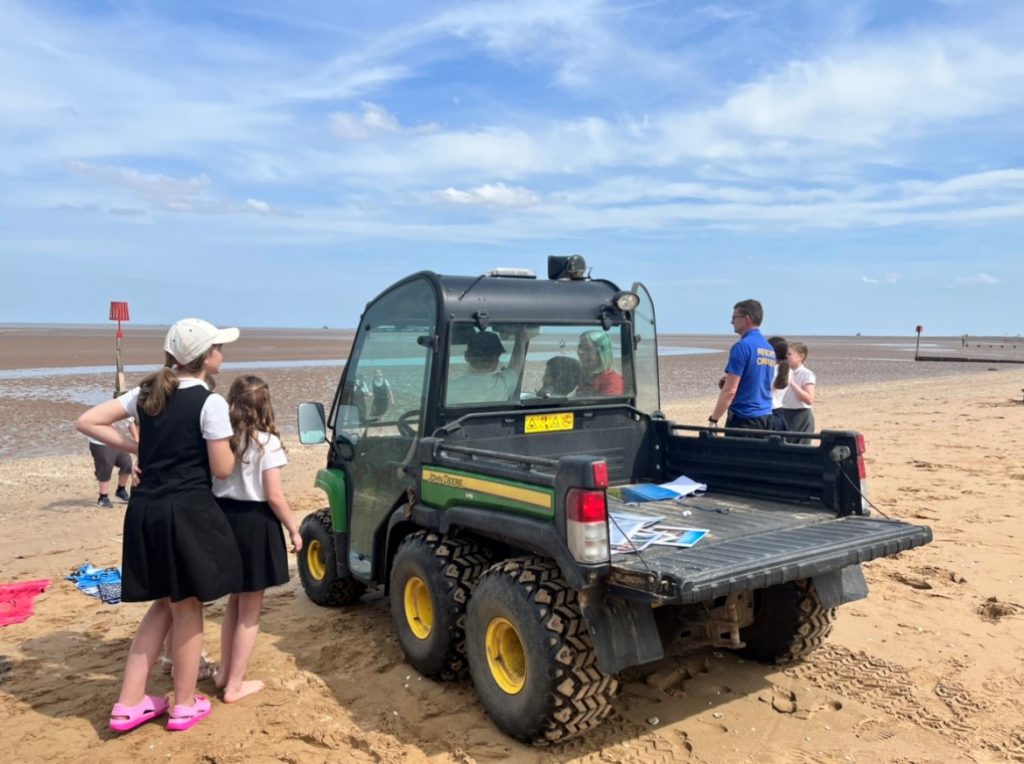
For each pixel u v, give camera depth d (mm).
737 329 6574
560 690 3543
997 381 29391
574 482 3449
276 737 3936
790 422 7688
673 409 17953
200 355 3994
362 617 5629
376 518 5137
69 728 4047
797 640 4531
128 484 10219
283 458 4305
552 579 3744
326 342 77125
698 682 4504
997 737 3861
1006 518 8086
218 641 5258
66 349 50812
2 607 5801
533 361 5008
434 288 4695
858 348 83562
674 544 3830
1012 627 5238
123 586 3857
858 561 3797
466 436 4707
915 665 4676
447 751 3775
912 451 12344
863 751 3754
